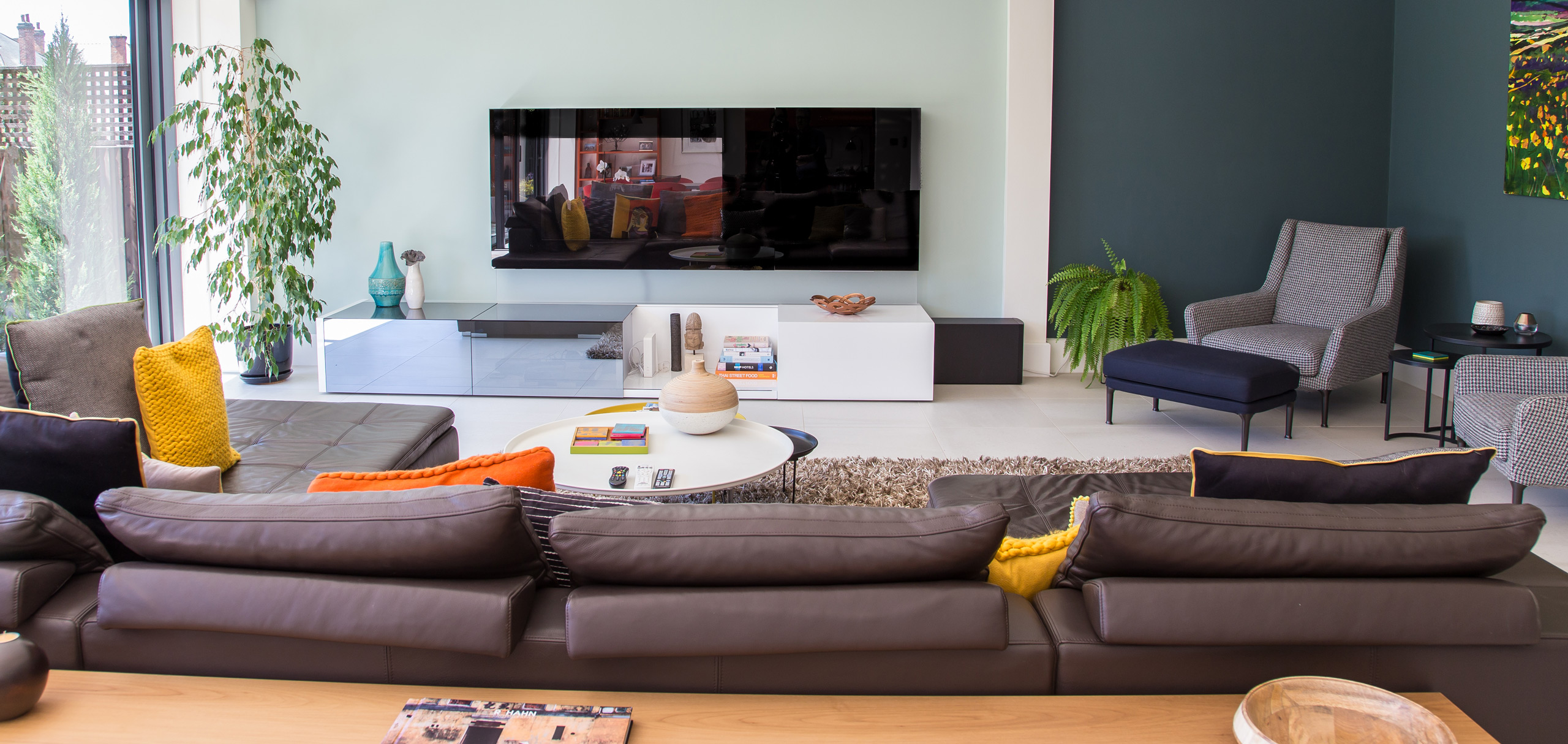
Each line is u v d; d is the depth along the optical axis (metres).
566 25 5.59
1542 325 4.61
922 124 5.64
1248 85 5.66
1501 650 1.59
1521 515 1.60
